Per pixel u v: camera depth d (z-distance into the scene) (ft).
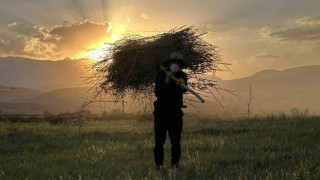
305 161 18.44
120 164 22.13
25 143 34.58
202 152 24.80
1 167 22.31
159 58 24.00
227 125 41.16
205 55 24.41
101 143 32.81
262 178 16.48
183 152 25.71
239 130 37.14
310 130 32.45
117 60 24.70
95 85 25.40
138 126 48.47
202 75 24.64
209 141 29.84
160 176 18.02
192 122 49.14
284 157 21.30
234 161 21.25
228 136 33.53
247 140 29.43
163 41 24.36
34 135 39.73
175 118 20.75
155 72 24.06
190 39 24.49
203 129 39.42
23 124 62.54
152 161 23.11
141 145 30.14
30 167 22.13
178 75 20.99
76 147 31.86
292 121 39.78
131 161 23.56
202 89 24.62
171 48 24.00
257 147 25.35
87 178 18.34
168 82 20.38
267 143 26.58
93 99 25.36
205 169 19.17
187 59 24.00
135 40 24.84
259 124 39.78
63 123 62.39
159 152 21.24
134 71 24.07
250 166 19.34
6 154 29.12
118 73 24.64
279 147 24.86
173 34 24.45
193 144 28.94
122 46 24.76
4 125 58.23
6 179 18.83
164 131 21.08
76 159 25.09
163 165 21.27
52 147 32.37
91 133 40.96
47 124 62.75
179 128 20.86
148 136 37.14
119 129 45.14
